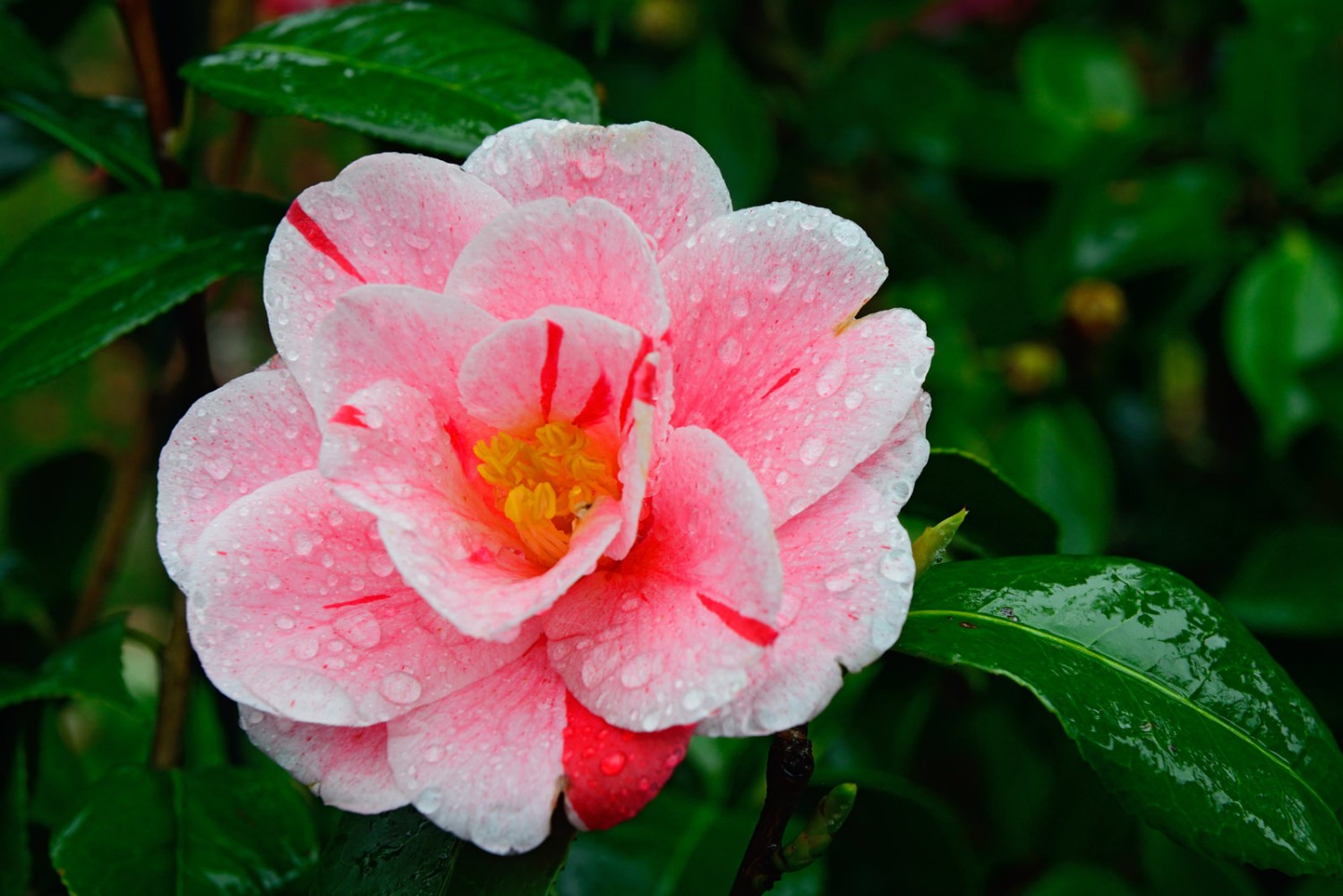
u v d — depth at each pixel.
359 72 0.50
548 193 0.47
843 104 0.70
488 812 0.44
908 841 0.56
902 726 0.59
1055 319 0.63
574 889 0.53
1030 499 0.50
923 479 0.50
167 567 0.46
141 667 0.91
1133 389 0.72
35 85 0.57
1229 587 0.59
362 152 0.77
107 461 0.62
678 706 0.44
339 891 0.47
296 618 0.46
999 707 0.61
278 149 0.87
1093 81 0.72
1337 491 0.68
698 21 0.72
